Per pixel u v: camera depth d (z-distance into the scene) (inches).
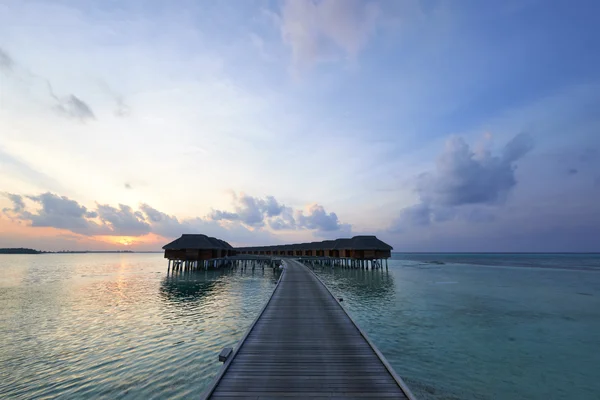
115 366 427.8
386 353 490.0
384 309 815.7
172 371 411.2
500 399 353.1
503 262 3850.9
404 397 234.2
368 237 2209.6
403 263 3555.6
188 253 1883.6
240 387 249.8
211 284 1373.0
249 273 1913.1
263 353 328.2
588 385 387.5
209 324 645.3
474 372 421.4
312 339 377.4
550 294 1091.3
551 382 394.9
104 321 680.4
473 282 1471.5
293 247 3351.4
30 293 1129.4
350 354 325.4
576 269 2486.5
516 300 959.6
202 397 228.4
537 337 573.0
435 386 381.1
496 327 637.9
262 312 519.2
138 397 344.5
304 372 278.8
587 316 740.7
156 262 4160.9
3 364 437.7
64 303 914.1
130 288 1251.8
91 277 1774.1
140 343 523.5
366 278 1664.6
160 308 824.9
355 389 246.5
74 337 560.7
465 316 734.5
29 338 557.3
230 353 301.4
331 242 2659.9
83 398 342.6
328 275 1833.2
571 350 506.9
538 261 4229.8
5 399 340.8
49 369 419.8
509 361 459.5
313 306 573.3
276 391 243.0
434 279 1615.4
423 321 684.7
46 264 3575.3
